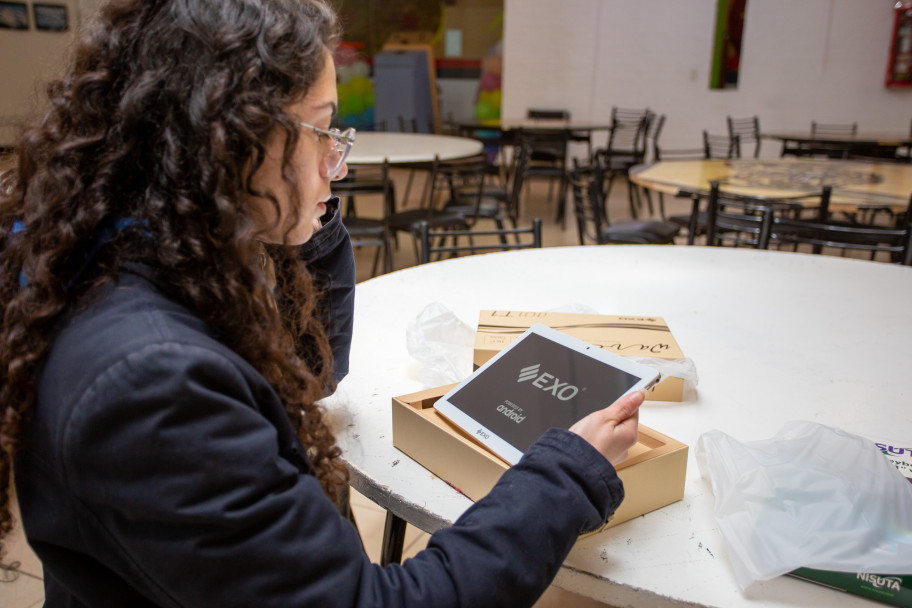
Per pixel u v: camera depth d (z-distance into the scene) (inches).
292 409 24.5
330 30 22.9
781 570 26.1
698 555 28.1
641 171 152.4
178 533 19.1
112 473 18.6
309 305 28.3
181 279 20.3
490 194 184.2
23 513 20.9
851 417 39.6
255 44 20.5
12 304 20.6
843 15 277.9
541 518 22.6
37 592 59.4
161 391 18.4
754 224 120.0
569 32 322.7
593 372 32.5
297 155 22.0
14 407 20.0
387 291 61.7
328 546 20.7
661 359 41.7
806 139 232.4
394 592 21.2
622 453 27.1
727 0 293.9
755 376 45.1
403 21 357.7
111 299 20.2
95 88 20.6
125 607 22.4
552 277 67.5
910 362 47.9
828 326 54.9
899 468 32.4
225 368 19.7
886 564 25.3
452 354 44.0
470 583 21.6
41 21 147.0
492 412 32.3
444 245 177.6
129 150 20.3
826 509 27.6
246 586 19.6
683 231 204.8
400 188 307.9
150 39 20.5
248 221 20.6
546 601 62.5
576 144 335.3
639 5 308.7
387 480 32.6
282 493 20.3
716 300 61.2
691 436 37.3
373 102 371.6
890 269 72.7
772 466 29.7
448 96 366.3
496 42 349.4
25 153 22.0
